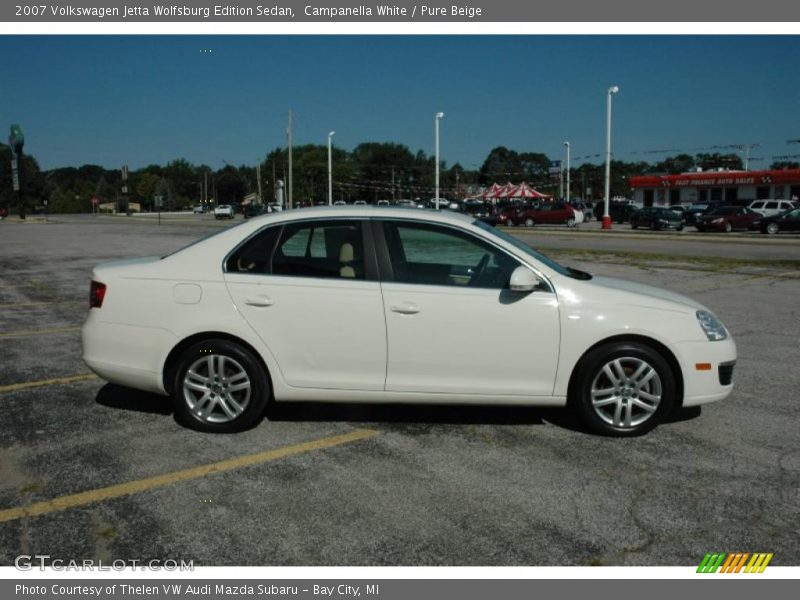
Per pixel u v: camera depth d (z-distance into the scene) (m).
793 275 15.61
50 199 136.00
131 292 4.89
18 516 3.74
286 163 131.62
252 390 4.89
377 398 4.87
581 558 3.40
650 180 65.50
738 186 60.53
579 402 4.89
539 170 142.12
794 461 4.55
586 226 49.44
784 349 7.89
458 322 4.76
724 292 12.75
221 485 4.12
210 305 4.82
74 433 4.95
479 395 4.84
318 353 4.82
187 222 59.00
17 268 16.97
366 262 4.85
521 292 4.78
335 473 4.30
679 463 4.50
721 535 3.61
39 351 7.59
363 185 132.00
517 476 4.28
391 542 3.51
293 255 4.90
